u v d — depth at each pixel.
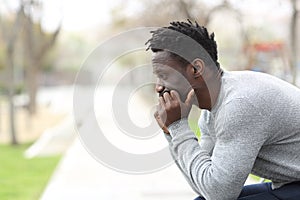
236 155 2.42
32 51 17.64
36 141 12.44
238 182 2.43
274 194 2.65
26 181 7.61
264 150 2.56
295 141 2.52
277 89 2.51
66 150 10.77
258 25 15.13
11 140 11.94
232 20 15.31
